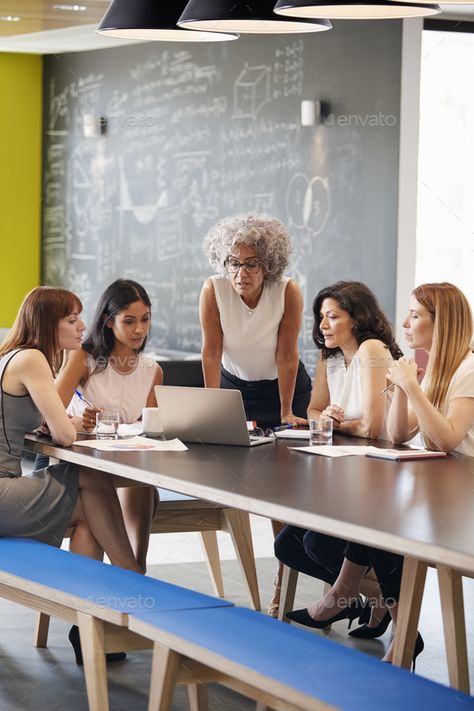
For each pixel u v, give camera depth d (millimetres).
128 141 8961
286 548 3854
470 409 3500
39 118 9758
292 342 4660
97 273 9344
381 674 2301
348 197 7230
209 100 8227
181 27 3734
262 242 4414
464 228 8055
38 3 7930
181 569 4957
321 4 3098
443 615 3031
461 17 7668
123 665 3660
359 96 7141
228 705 3324
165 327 8789
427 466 3238
